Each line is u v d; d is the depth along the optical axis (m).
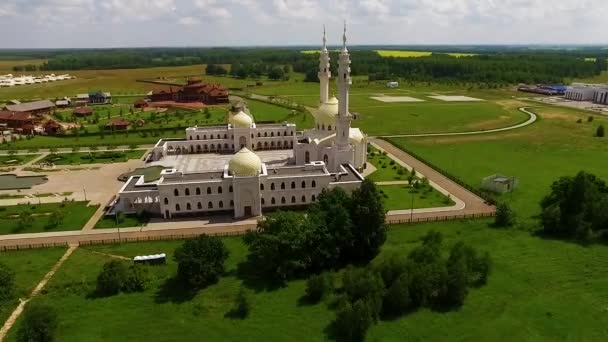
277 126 183.00
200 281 81.94
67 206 123.56
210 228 110.00
